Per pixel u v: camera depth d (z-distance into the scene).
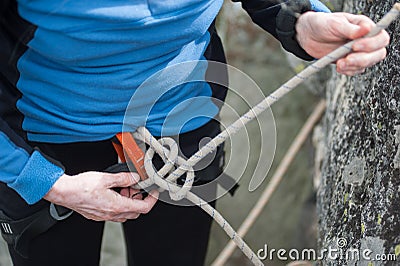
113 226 2.78
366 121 1.42
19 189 1.16
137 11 1.09
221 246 2.98
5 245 2.58
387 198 1.22
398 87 1.24
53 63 1.15
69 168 1.30
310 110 2.82
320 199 1.71
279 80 2.80
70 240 1.39
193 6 1.14
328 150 1.73
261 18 1.25
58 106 1.19
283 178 2.89
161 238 1.47
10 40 1.13
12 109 1.22
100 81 1.15
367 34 1.05
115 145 1.24
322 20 1.13
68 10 1.08
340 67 1.07
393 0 1.33
